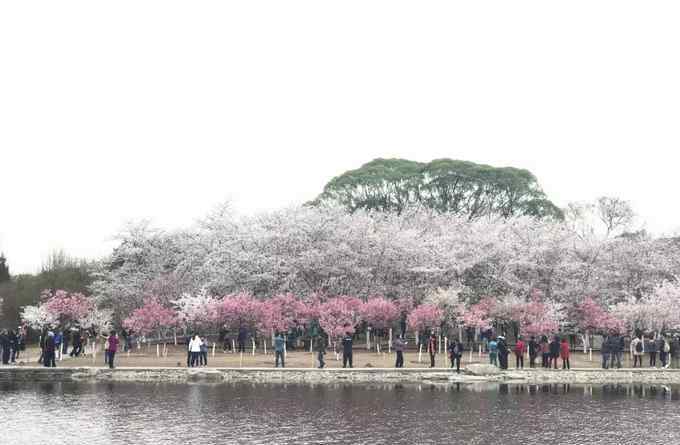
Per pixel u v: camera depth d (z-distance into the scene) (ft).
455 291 235.81
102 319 250.98
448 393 149.38
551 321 216.95
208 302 219.20
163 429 103.76
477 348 243.40
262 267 255.09
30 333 311.88
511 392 152.97
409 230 282.56
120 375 172.65
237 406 127.24
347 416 117.29
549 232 275.39
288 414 118.52
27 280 355.77
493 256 260.01
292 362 198.70
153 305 222.28
